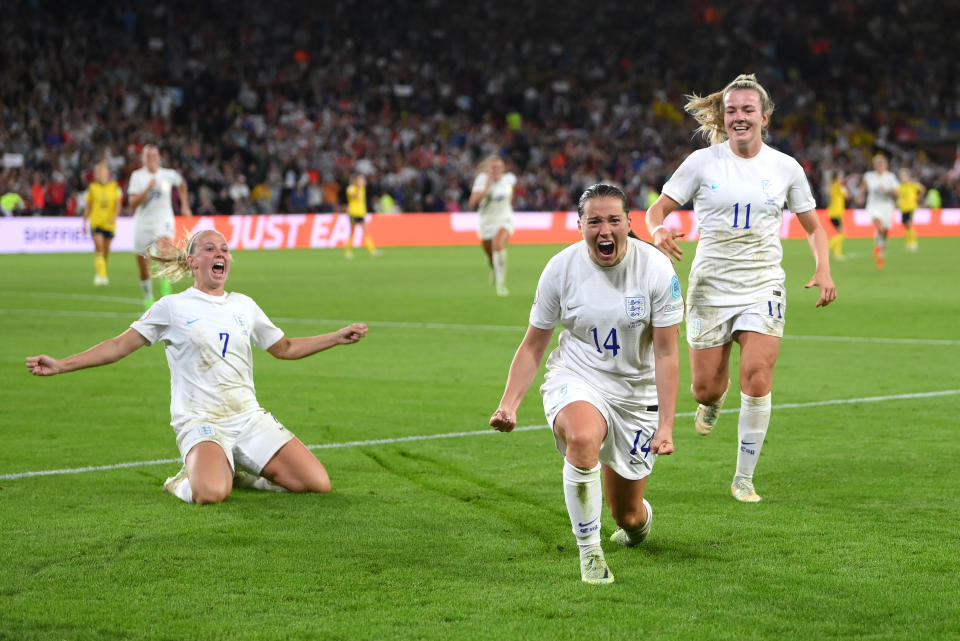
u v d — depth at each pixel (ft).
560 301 55.57
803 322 163.12
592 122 522.06
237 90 454.81
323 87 480.64
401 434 87.40
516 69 540.52
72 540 58.44
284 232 385.50
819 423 90.79
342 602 48.91
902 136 572.10
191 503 66.44
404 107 497.87
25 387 108.68
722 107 74.69
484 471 75.00
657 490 70.03
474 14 556.51
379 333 151.84
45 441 84.28
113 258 322.14
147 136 401.70
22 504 65.92
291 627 45.78
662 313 53.78
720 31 593.83
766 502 66.80
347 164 435.12
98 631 45.39
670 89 562.66
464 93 520.42
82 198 364.58
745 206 71.36
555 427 54.44
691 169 73.15
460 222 421.18
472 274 260.21
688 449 81.71
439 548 57.31
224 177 400.26
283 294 208.95
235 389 69.82
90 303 194.18
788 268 278.87
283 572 53.16
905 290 214.07
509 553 56.54
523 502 66.85
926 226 471.21
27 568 53.72
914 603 48.52
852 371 117.91
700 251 73.26
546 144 490.08
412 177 439.63
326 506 65.82
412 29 539.29
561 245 401.70
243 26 494.18
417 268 280.92
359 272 267.18
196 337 68.49
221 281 70.23
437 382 112.37
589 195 53.36
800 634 44.98
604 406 54.39
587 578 51.75
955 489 69.26
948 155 572.10
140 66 445.37
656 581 51.90
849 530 60.39
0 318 169.99
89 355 66.39
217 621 46.47
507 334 150.82
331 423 91.66
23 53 419.13
